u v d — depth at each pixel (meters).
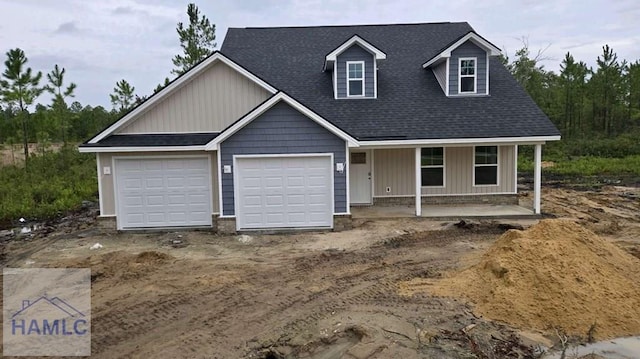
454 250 10.40
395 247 10.91
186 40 26.34
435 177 16.38
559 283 6.91
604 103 44.28
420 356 5.52
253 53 18.75
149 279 8.69
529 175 27.88
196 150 13.19
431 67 17.30
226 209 12.92
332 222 13.06
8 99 23.20
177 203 13.59
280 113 12.83
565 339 5.70
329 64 16.36
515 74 41.53
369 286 8.06
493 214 14.47
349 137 12.82
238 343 6.05
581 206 16.41
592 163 31.08
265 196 13.05
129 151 13.07
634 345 5.93
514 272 7.36
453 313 6.72
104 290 8.15
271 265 9.59
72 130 36.00
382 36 19.92
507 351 5.70
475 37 15.62
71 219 15.38
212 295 7.80
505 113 14.90
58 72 26.75
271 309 7.16
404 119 14.70
